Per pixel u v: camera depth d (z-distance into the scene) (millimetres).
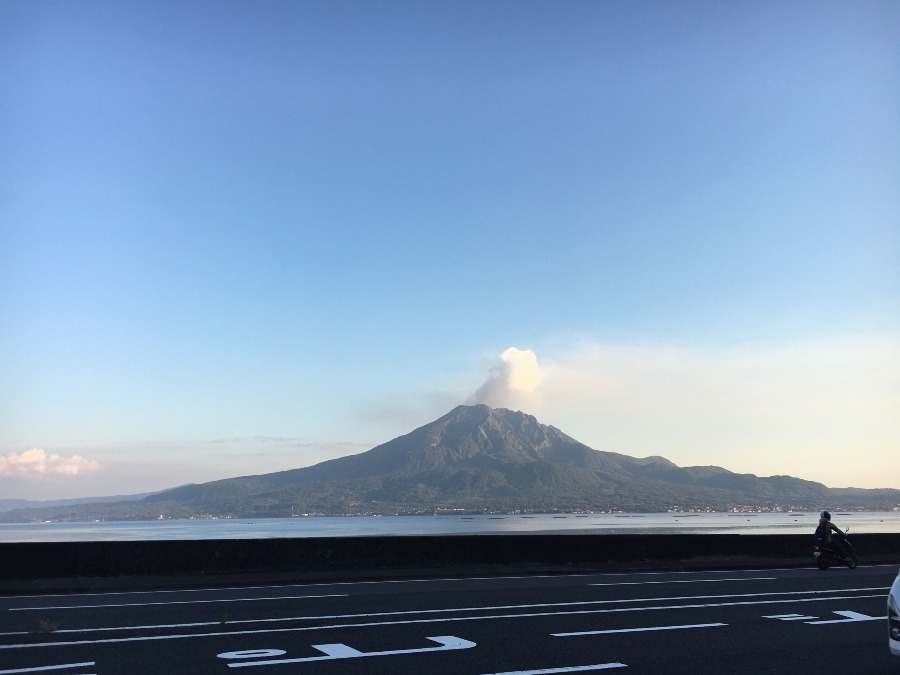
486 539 23781
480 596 17438
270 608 15484
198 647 11328
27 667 10031
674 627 13102
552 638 12055
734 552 26938
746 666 10164
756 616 14383
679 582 20672
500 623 13500
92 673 9688
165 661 10367
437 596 17453
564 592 18250
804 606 15758
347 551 22359
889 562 28484
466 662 10328
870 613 14789
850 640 12000
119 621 13859
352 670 9844
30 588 19078
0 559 19297
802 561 27422
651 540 25859
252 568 21406
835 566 26797
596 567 24672
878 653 11031
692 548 26359
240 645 11477
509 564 23781
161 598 17406
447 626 13180
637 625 13312
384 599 16922
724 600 16688
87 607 15883
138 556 20453
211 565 21047
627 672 9805
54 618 14273
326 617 14219
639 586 19594
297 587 19578
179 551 20891
